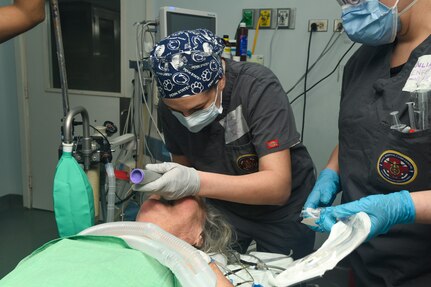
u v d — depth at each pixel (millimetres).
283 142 1254
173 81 1095
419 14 1037
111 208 1363
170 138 1505
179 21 2121
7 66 3271
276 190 1219
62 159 1226
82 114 1303
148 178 1019
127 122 2580
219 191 1157
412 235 1044
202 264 932
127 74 2977
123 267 864
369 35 1069
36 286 780
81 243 959
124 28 2908
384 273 1119
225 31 2719
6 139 3420
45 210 3443
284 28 2570
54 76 3182
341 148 1246
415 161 983
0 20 1295
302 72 2596
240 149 1376
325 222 998
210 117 1230
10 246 2836
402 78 1063
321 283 2232
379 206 922
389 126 1039
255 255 1405
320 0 2465
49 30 3072
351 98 1216
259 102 1274
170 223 1154
